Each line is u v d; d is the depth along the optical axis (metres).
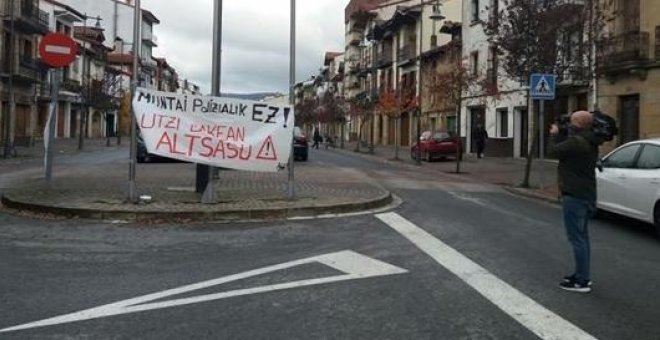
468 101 38.59
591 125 6.80
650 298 6.30
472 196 15.43
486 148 34.97
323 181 16.67
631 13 23.56
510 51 17.78
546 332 5.17
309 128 101.06
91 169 19.94
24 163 25.08
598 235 10.34
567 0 17.78
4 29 38.19
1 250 7.99
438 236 9.45
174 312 5.59
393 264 7.53
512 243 9.02
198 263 7.49
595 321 5.50
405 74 55.28
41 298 5.97
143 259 7.66
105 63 63.78
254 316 5.50
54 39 12.67
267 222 10.49
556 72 17.75
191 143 11.29
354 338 4.98
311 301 5.96
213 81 11.82
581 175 6.59
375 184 16.08
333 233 9.56
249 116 11.61
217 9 11.78
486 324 5.35
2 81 38.31
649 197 10.34
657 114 22.28
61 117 56.72
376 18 70.81
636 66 22.66
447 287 6.51
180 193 12.72
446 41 50.31
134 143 11.23
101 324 5.25
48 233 9.16
